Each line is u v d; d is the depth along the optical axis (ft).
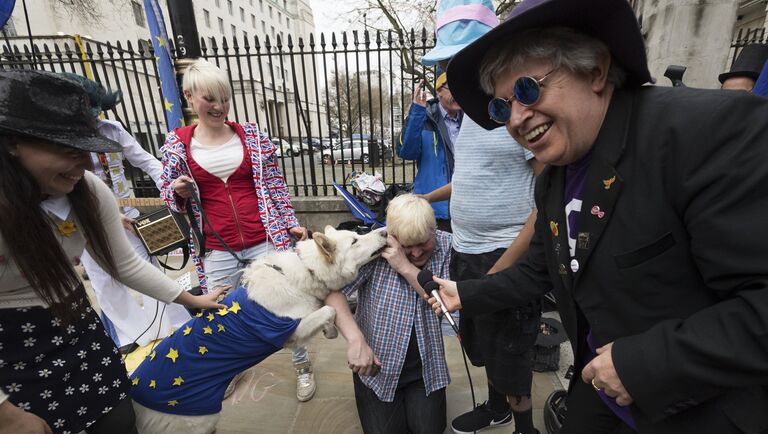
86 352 4.70
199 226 8.48
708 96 2.68
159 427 5.63
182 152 8.02
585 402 4.66
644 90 3.10
